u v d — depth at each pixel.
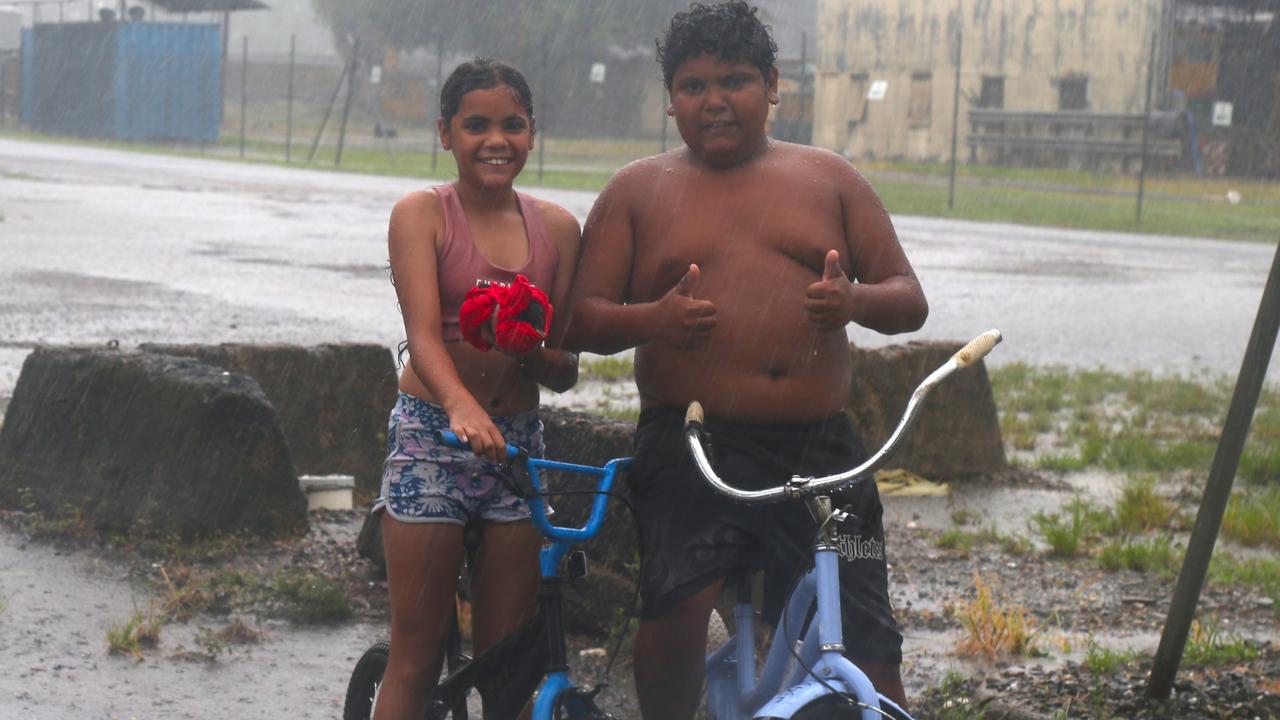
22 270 18.58
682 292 3.89
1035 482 9.88
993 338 3.34
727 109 4.11
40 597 6.33
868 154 52.91
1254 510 8.74
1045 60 49.03
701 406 4.09
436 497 4.08
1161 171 46.72
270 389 8.18
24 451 7.60
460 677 4.15
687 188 4.21
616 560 5.92
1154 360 15.52
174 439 7.07
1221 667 6.00
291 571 6.77
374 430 8.52
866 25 52.84
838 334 4.23
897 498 9.24
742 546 3.98
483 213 4.15
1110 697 5.52
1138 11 47.22
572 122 66.06
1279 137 47.00
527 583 4.20
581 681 5.59
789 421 4.11
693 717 4.28
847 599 3.87
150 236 23.66
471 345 4.08
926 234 28.98
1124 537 8.15
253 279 18.66
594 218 4.27
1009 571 7.65
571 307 4.15
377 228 26.38
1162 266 24.58
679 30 4.14
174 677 5.58
